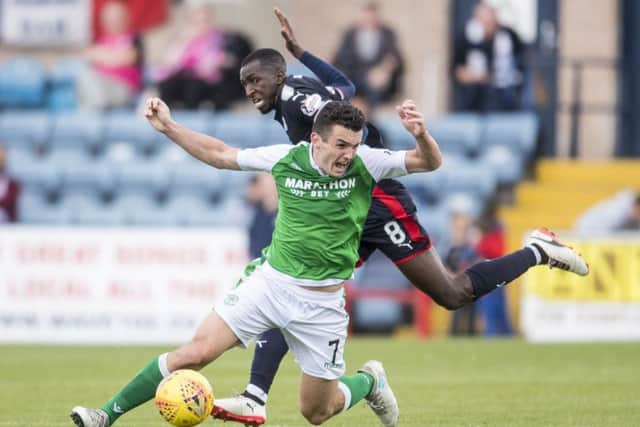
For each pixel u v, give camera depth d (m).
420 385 31.88
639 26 62.19
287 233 19.66
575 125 59.19
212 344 19.59
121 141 60.44
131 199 58.47
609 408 26.75
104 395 29.70
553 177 58.41
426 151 19.11
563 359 39.25
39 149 60.69
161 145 60.12
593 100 62.66
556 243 23.86
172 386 18.94
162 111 19.97
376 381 22.17
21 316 48.06
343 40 58.56
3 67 63.59
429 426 23.77
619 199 56.16
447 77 62.28
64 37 63.06
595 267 47.59
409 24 62.66
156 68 62.50
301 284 19.62
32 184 59.50
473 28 58.22
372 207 23.38
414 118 18.66
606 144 62.66
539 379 33.34
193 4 62.44
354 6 62.81
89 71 62.50
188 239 47.66
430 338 49.22
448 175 56.41
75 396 29.47
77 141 60.62
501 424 24.03
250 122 59.03
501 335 50.09
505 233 52.62
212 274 47.59
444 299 23.48
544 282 47.62
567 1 62.59
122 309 47.78
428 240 23.59
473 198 56.03
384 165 19.55
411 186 56.41
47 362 38.69
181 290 47.62
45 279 47.97
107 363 38.34
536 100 60.19
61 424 24.16
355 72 58.38
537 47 63.22
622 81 62.41
